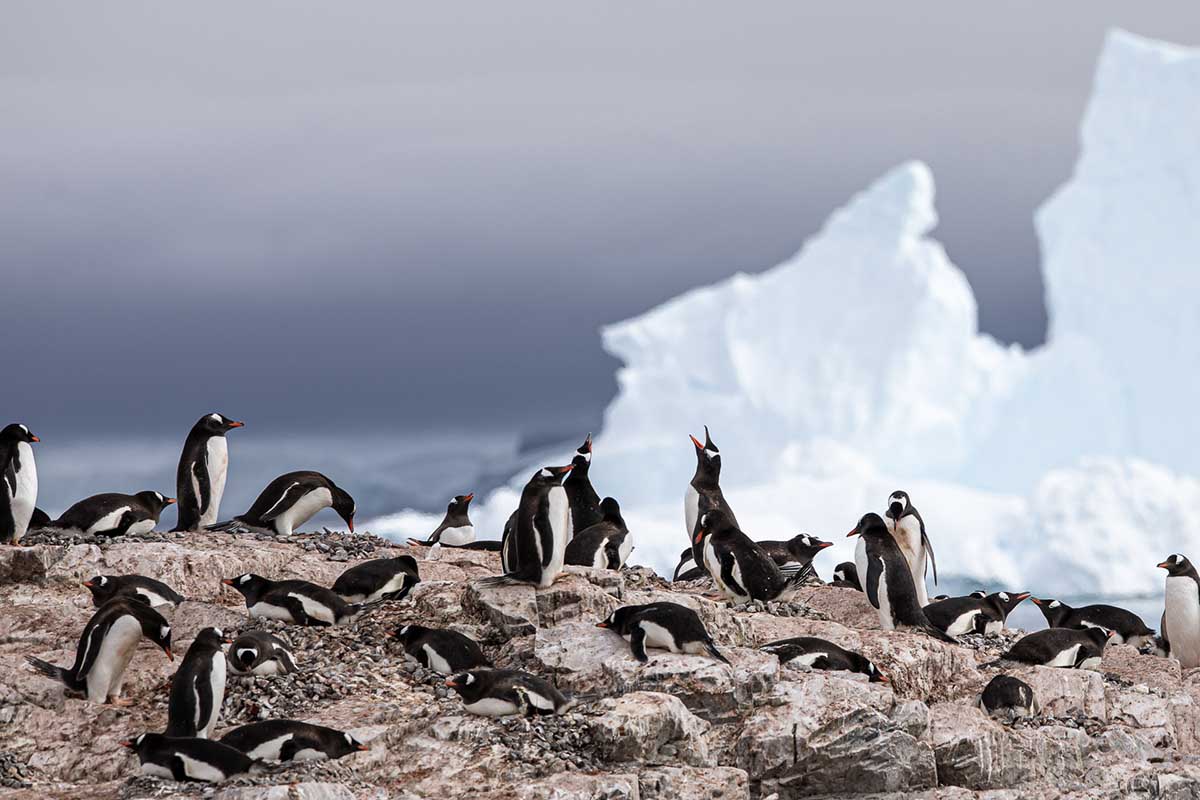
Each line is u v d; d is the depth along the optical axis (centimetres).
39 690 2875
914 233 18100
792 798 2941
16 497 3675
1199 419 15925
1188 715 3603
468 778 2573
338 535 4375
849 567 4275
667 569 14938
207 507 4203
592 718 2766
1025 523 14375
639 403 18862
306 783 2362
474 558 4362
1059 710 3444
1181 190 16125
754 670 3006
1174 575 4322
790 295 18488
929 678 3447
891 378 17738
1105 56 16750
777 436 18125
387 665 3109
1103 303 16725
